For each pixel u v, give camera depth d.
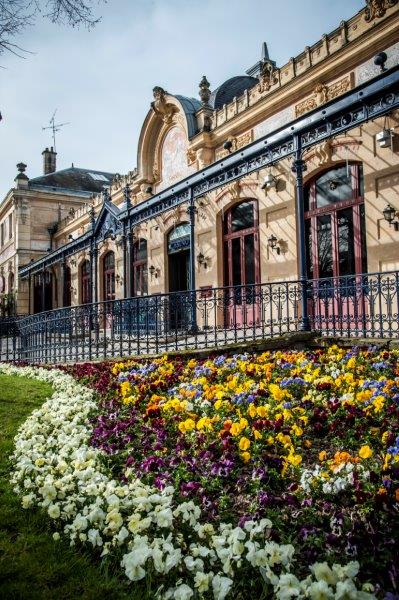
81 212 26.05
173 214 16.56
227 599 2.09
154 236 17.95
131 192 19.61
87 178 35.47
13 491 3.34
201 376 6.11
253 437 3.74
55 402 5.64
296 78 11.28
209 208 14.62
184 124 15.56
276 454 3.46
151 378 6.37
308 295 9.30
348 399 4.36
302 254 8.98
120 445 3.94
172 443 3.96
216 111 14.42
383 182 9.41
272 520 2.57
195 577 2.08
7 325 15.89
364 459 3.07
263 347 8.27
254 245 13.10
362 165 10.02
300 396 5.01
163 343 9.77
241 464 3.38
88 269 25.67
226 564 2.13
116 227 16.19
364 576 2.17
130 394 5.67
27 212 30.47
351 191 10.39
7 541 2.68
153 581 2.26
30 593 2.22
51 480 3.08
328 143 10.49
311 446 3.74
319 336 8.61
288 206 11.73
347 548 2.25
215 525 2.66
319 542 2.35
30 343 12.09
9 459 3.95
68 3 4.67
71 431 4.39
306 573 2.24
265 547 2.16
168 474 3.22
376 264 9.52
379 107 7.56
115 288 21.84
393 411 3.92
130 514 2.74
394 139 9.16
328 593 1.87
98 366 8.30
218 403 4.41
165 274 17.23
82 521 2.60
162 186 17.47
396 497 2.38
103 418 4.64
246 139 13.31
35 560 2.49
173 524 2.58
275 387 4.54
